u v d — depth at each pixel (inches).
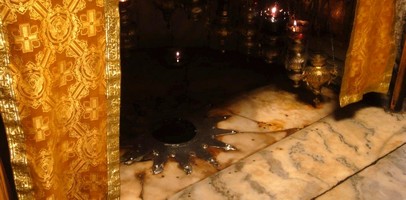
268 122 191.3
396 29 181.0
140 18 235.6
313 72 187.8
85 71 105.7
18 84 94.0
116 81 112.3
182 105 199.8
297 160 168.9
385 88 190.9
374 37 173.2
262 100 206.5
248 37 204.7
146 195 150.9
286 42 212.8
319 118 195.2
